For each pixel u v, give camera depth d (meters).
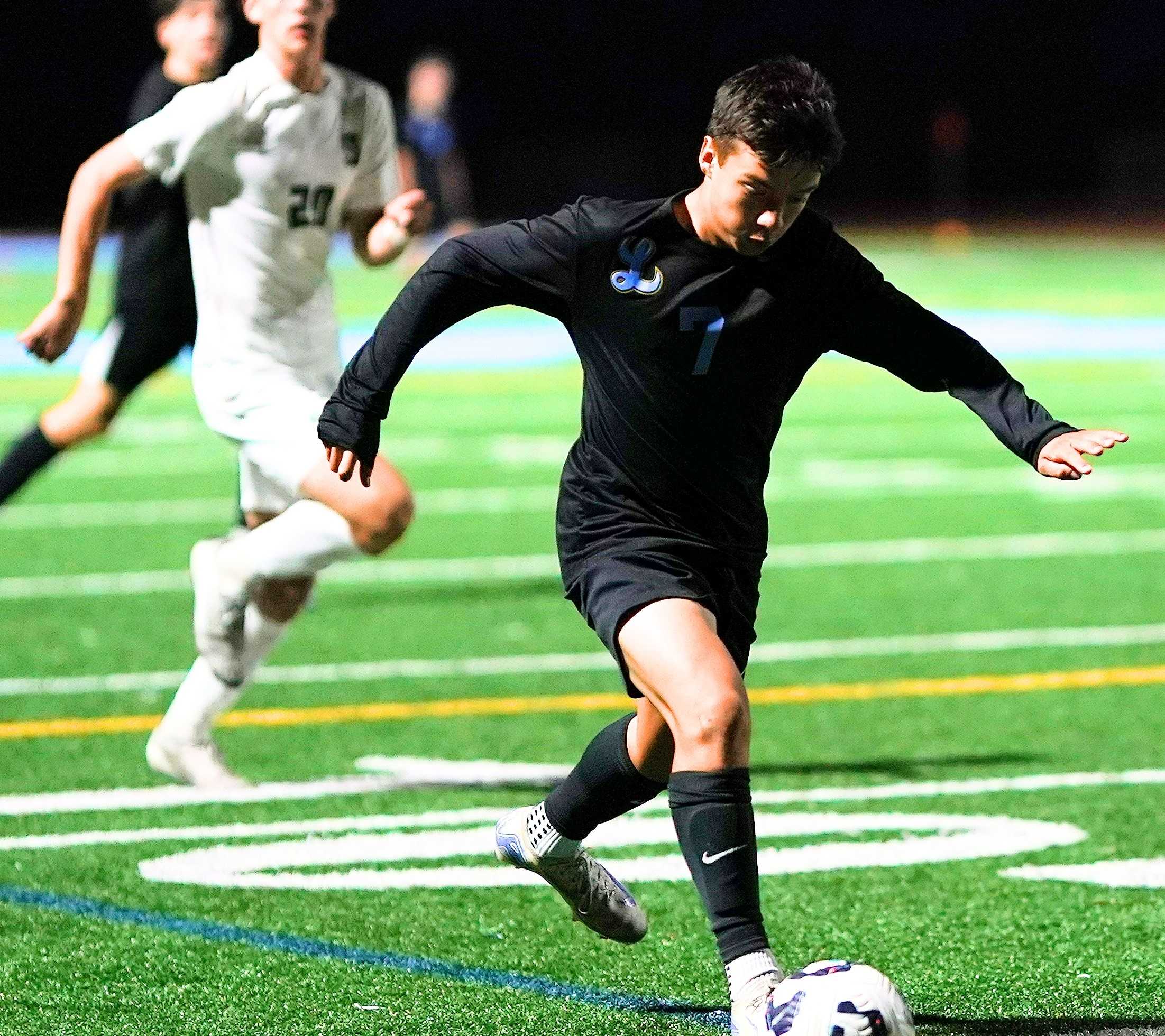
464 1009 12.36
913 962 13.43
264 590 17.58
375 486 16.64
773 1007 10.46
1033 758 19.38
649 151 128.12
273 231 17.27
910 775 18.77
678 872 15.80
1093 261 99.44
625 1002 12.52
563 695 22.28
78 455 43.09
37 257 97.50
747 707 10.96
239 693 18.00
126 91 118.62
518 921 14.38
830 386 57.22
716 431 11.62
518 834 12.89
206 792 18.02
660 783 12.34
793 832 16.83
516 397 53.56
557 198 127.19
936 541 32.62
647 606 11.30
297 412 17.28
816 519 34.88
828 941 13.92
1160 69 136.25
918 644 24.92
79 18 117.56
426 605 27.59
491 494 37.78
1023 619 26.48
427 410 50.97
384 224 18.16
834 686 22.75
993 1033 11.92
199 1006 12.38
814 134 10.76
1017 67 135.88
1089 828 16.89
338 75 17.69
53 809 17.44
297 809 17.52
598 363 11.73
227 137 17.02
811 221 11.66
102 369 24.20
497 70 129.88
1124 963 13.37
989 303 77.19
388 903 14.80
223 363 17.50
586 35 130.75
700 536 11.75
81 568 30.23
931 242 114.75
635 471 11.71
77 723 20.77
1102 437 11.33
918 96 135.25
